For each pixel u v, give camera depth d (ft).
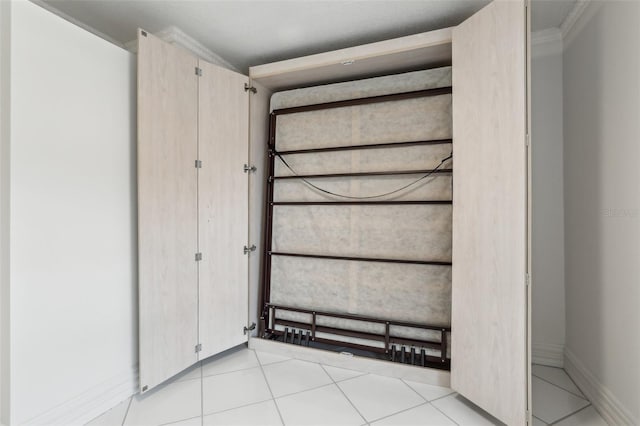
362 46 8.54
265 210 10.71
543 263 8.74
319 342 9.73
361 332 9.30
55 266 5.94
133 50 9.52
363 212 9.48
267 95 10.79
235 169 9.50
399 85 9.18
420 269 8.79
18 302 5.42
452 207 7.86
